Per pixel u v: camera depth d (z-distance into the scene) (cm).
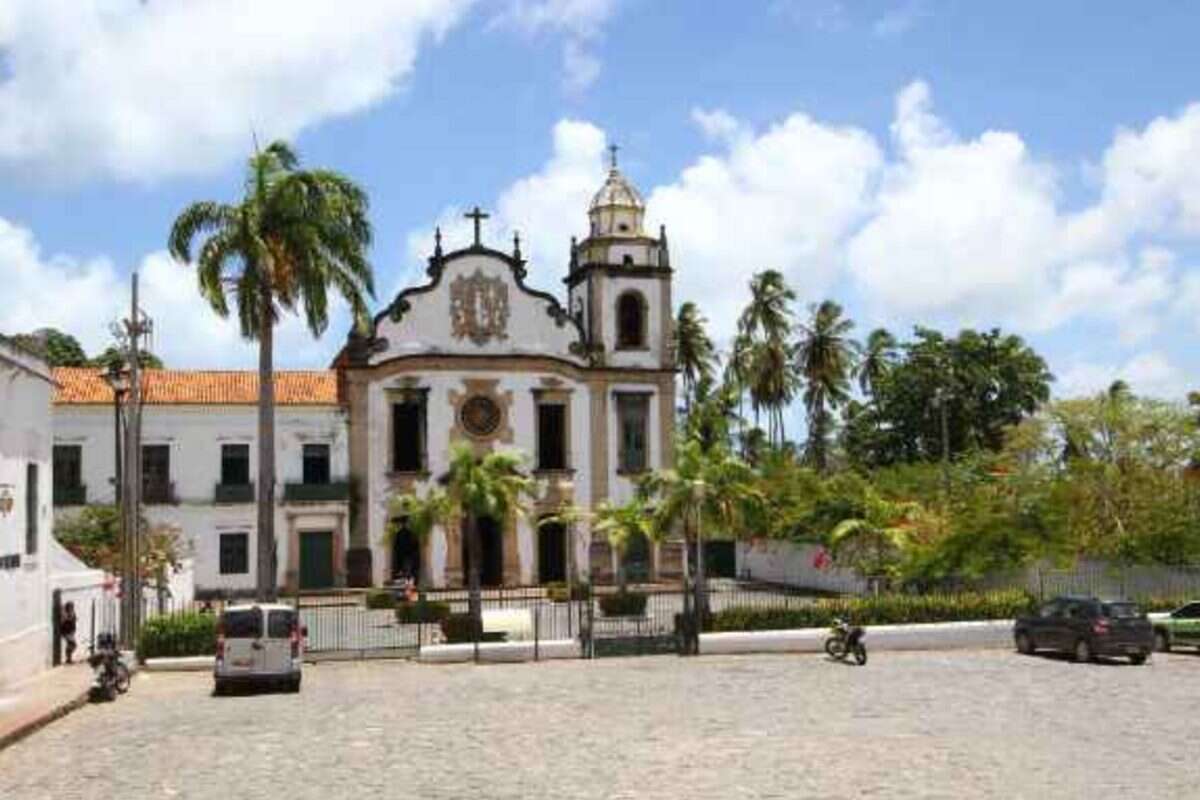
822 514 5169
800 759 1633
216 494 5325
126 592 3177
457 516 4606
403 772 1579
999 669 2819
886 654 3225
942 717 2027
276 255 3894
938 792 1405
